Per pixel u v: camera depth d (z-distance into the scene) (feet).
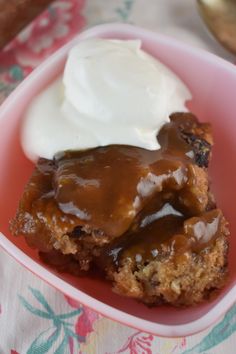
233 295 0.75
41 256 0.81
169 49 0.91
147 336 0.82
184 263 0.76
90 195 0.75
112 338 0.83
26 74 1.04
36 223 0.77
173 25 1.07
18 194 0.87
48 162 0.82
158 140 0.82
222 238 0.79
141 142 0.79
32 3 1.02
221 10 0.99
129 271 0.77
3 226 0.84
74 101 0.81
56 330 0.83
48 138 0.81
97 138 0.79
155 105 0.80
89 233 0.77
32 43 1.07
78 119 0.80
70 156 0.80
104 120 0.79
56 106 0.83
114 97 0.79
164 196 0.78
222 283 0.78
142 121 0.80
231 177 0.91
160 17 1.08
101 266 0.80
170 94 0.85
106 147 0.79
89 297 0.75
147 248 0.77
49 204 0.76
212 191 0.91
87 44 0.83
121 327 0.83
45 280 0.76
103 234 0.76
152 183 0.75
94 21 1.09
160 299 0.79
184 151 0.81
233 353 0.82
